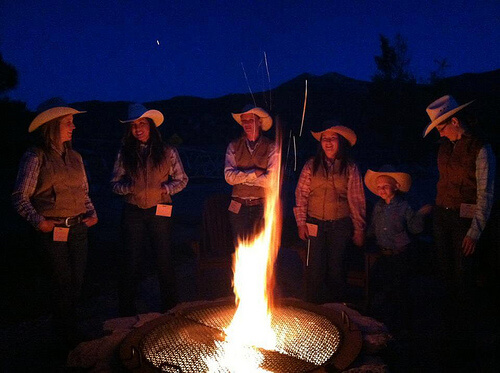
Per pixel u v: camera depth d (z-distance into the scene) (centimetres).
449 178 330
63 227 315
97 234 772
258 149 422
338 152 385
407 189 380
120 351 219
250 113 413
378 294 455
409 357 334
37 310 444
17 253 622
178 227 827
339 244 387
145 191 381
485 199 307
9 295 483
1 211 938
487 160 310
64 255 322
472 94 2008
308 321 257
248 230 419
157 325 248
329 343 230
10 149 1423
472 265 323
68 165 327
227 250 456
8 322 416
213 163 1698
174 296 402
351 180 387
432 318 398
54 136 318
